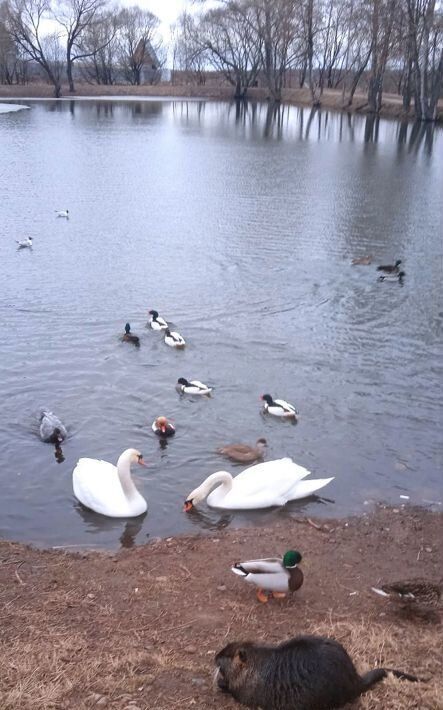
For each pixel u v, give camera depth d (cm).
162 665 718
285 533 1103
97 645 761
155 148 5569
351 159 5188
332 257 2694
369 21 8638
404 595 855
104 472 1233
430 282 2427
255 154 5362
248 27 10812
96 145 5631
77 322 1973
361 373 1706
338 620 850
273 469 1230
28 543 1068
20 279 2330
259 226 3131
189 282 2355
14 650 737
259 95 11212
